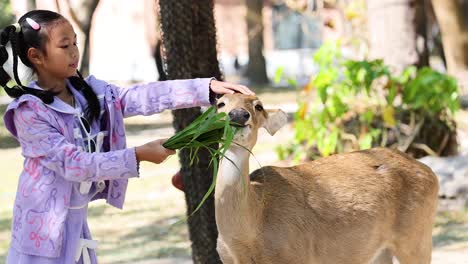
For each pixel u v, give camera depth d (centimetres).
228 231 481
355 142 1002
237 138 464
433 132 1020
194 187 600
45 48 414
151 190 1189
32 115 404
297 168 542
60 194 409
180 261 809
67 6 1549
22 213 412
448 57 2033
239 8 3234
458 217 905
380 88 1032
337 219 530
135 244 888
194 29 600
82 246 421
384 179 555
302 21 3105
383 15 1163
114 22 3055
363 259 552
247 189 475
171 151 416
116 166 397
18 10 1916
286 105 2133
